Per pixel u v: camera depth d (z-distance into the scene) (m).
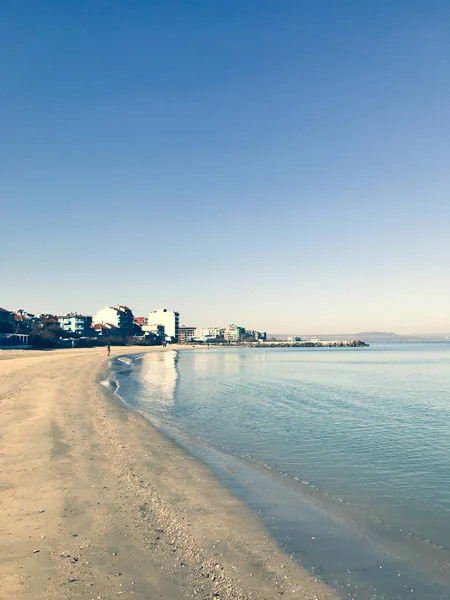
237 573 7.72
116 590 6.89
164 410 26.91
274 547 8.88
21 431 18.05
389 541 9.35
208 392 36.97
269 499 11.75
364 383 46.16
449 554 8.80
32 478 12.27
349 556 8.61
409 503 11.66
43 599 6.55
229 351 178.62
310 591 7.27
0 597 6.55
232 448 17.50
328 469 14.76
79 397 29.27
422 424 23.02
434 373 61.53
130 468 13.77
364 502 11.70
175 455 15.86
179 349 195.38
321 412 26.66
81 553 8.07
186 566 7.86
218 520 10.12
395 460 15.95
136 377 51.72
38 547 8.25
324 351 182.38
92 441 16.95
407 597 7.19
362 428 21.80
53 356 85.12
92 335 191.75
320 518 10.53
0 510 10.02
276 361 96.56
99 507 10.38
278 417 24.77
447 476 14.07
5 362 61.12
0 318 132.12
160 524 9.66
